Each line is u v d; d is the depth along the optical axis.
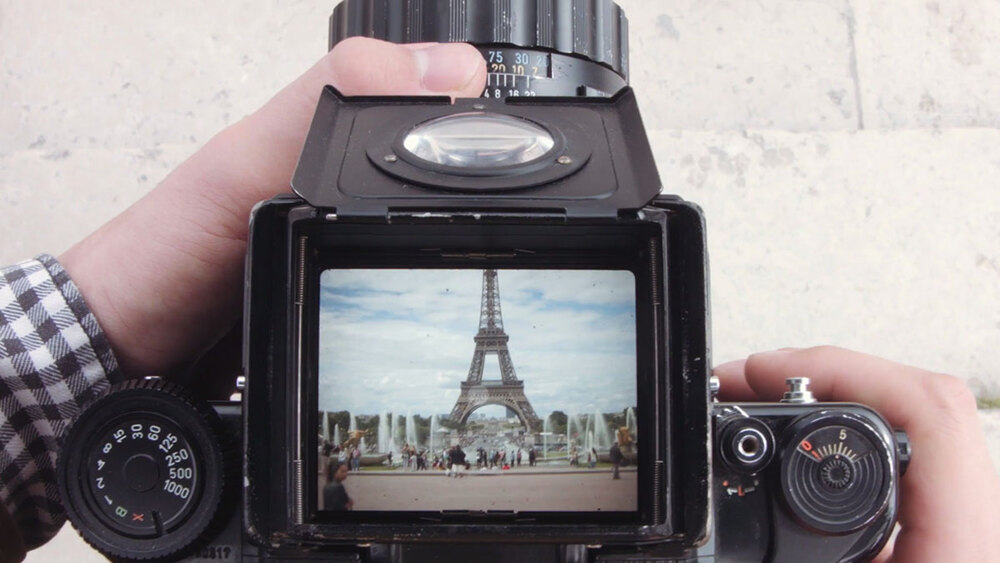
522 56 0.37
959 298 0.61
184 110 0.63
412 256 0.30
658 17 0.62
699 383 0.29
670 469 0.29
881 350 0.60
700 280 0.29
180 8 0.64
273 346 0.29
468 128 0.30
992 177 0.62
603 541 0.29
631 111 0.31
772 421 0.31
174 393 0.30
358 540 0.29
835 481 0.31
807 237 0.61
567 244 0.30
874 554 0.32
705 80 0.62
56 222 0.62
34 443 0.34
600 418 0.30
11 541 0.33
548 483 0.30
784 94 0.62
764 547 0.31
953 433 0.34
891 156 0.62
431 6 0.37
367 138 0.30
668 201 0.29
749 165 0.61
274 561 0.30
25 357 0.34
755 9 0.63
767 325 0.60
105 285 0.35
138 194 0.62
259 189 0.35
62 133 0.63
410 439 0.30
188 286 0.36
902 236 0.61
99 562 0.61
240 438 0.31
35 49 0.63
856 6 0.63
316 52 0.63
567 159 0.29
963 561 0.33
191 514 0.30
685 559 0.30
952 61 0.63
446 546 0.31
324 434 0.30
